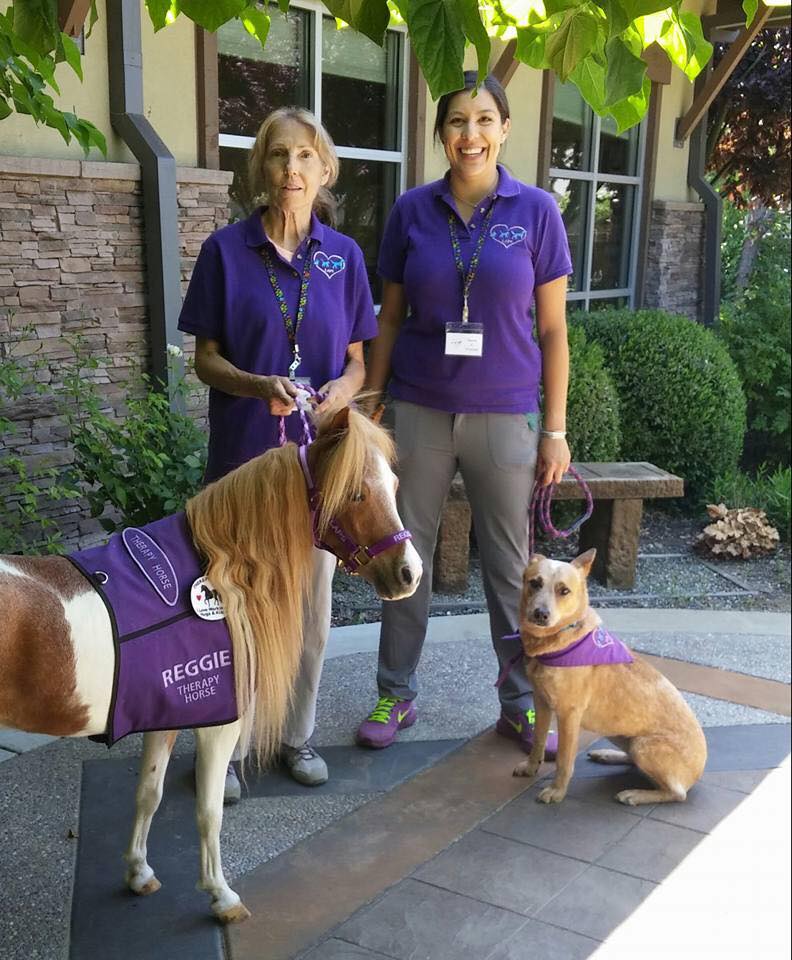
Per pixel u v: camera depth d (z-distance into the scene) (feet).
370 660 13.12
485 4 7.02
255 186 8.95
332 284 9.08
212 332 9.00
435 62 5.11
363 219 20.89
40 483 14.66
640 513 16.61
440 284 9.86
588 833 9.16
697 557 18.99
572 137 25.73
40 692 6.00
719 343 23.25
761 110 34.99
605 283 28.32
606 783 10.15
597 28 5.56
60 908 7.82
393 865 8.56
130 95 15.23
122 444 13.24
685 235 29.30
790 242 28.63
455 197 10.00
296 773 9.85
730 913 8.04
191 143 16.72
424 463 10.33
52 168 14.19
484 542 10.62
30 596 5.98
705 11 26.84
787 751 10.93
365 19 5.21
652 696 9.61
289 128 8.55
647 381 21.58
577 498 16.12
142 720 6.41
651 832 9.21
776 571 18.24
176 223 15.78
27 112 8.00
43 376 14.71
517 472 10.23
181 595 6.50
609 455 18.84
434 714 11.60
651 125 27.53
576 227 26.55
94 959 7.26
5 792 9.52
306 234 9.02
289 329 8.90
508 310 9.84
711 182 38.96
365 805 9.53
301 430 8.85
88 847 8.65
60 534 13.00
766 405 25.84
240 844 8.82
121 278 15.61
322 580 9.16
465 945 7.55
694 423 21.53
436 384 10.10
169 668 6.36
